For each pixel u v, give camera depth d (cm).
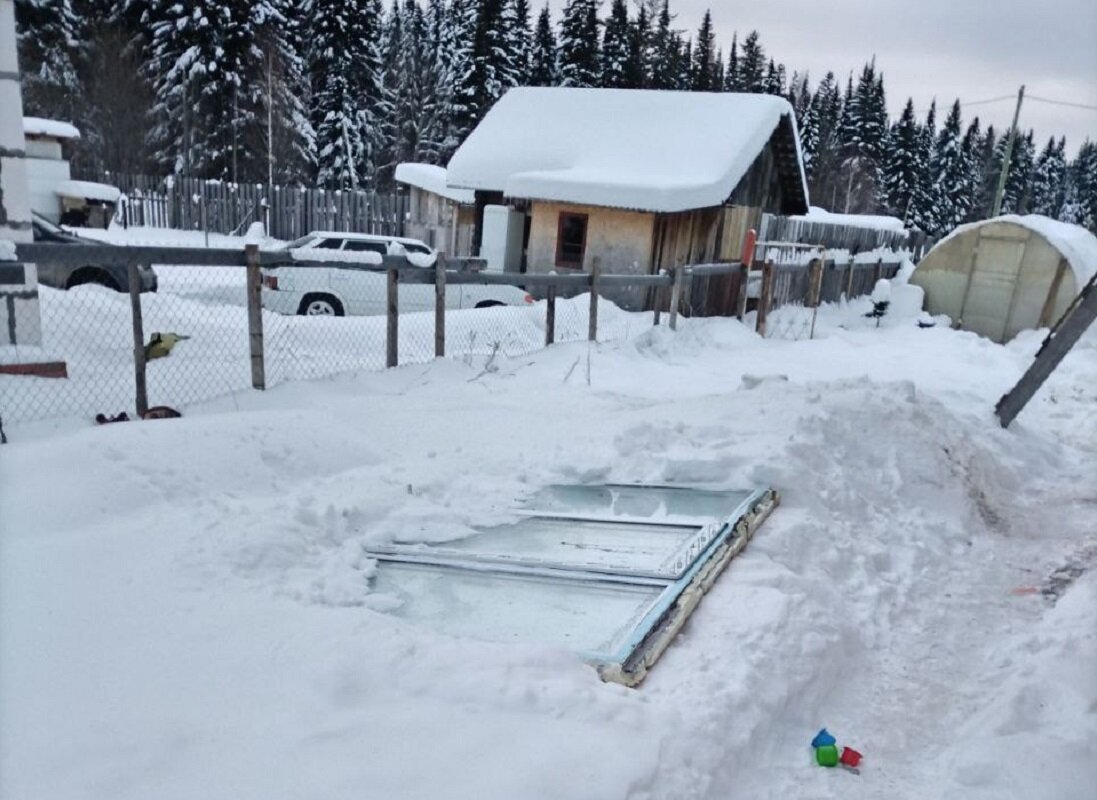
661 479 554
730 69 6191
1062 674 349
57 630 279
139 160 3089
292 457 494
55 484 377
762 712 309
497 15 4041
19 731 229
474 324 1061
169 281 1316
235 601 313
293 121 3192
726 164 1584
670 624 342
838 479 568
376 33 3716
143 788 212
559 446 599
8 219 621
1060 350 792
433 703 261
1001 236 1777
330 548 395
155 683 257
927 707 350
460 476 528
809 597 408
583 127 1805
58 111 2941
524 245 1698
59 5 2898
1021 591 477
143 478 406
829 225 2277
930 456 632
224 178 3014
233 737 236
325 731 241
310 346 893
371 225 2369
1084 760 290
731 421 637
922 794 286
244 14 2942
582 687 277
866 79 5666
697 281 1470
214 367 734
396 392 733
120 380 651
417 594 362
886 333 1691
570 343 1015
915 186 5516
